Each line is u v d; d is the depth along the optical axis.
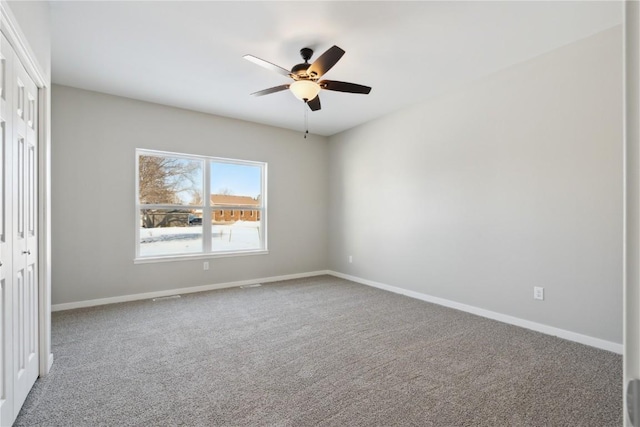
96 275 3.64
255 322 3.11
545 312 2.82
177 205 4.27
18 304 1.68
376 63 2.98
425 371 2.16
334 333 2.84
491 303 3.23
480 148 3.31
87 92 3.59
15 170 1.63
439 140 3.74
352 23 2.37
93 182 3.62
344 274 5.25
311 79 2.63
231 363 2.27
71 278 3.50
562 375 2.10
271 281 4.97
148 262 3.96
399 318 3.24
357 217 4.98
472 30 2.45
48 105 2.11
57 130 3.43
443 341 2.66
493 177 3.20
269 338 2.72
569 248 2.67
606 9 2.20
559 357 2.36
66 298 3.47
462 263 3.50
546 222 2.81
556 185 2.74
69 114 3.49
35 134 1.98
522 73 2.96
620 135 2.41
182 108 4.19
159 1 2.12
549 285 2.79
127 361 2.29
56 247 3.42
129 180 3.84
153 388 1.95
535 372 2.14
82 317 3.21
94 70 3.11
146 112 3.95
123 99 3.80
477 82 3.34
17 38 1.56
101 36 2.53
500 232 3.15
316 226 5.51
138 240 3.96
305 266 5.38
